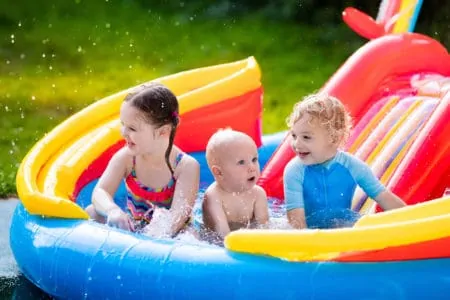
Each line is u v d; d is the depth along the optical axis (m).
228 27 14.72
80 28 14.45
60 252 5.21
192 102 7.13
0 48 13.26
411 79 7.33
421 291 4.58
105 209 5.76
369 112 7.15
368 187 5.95
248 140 5.79
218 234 5.69
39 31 14.17
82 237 5.21
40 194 5.60
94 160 6.56
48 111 10.59
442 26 12.73
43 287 5.40
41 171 6.29
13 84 11.66
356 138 6.96
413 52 7.33
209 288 4.70
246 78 7.39
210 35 14.32
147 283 4.82
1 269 6.21
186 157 6.03
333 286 4.59
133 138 5.75
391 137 6.81
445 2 12.66
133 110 5.72
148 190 6.00
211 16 15.25
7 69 12.34
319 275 4.61
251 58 7.72
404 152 6.62
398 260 4.66
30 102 10.92
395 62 7.28
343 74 7.21
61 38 13.87
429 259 4.68
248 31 14.53
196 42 13.96
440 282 4.60
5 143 9.37
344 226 5.88
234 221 5.84
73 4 15.62
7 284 5.93
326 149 5.87
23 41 13.62
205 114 7.19
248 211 5.84
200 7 15.58
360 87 7.16
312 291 4.59
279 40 14.03
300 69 12.71
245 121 7.40
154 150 5.83
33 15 14.95
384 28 7.65
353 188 6.04
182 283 4.75
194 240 5.59
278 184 6.77
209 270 4.73
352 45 13.70
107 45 13.66
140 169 6.00
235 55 13.37
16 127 9.95
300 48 13.70
